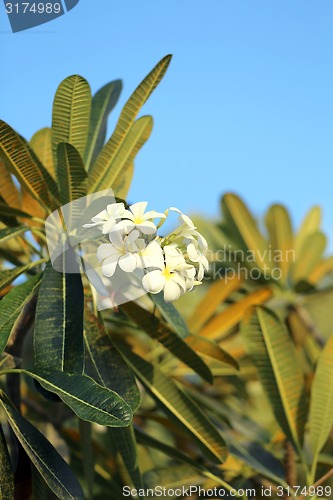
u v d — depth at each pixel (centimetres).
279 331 193
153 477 201
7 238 174
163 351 211
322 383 191
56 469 159
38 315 164
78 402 154
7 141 170
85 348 173
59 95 173
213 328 216
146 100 177
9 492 158
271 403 193
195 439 185
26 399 215
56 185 176
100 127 194
